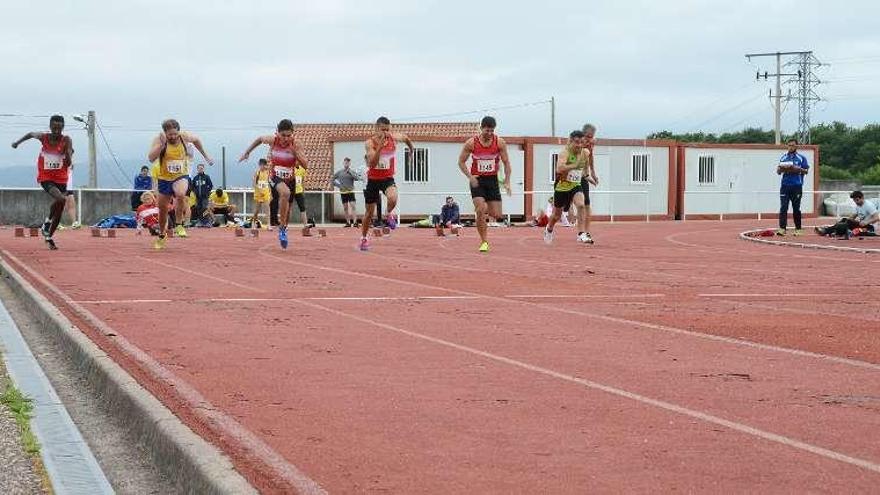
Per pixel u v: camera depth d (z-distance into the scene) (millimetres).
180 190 17188
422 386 5801
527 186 39000
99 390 6145
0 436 5184
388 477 4047
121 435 5270
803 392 5637
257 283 11648
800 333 7855
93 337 7379
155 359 6625
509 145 38688
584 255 17016
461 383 5887
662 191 42469
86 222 31688
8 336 8250
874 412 5148
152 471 4664
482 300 10031
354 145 36906
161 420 4832
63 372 6867
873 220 23672
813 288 11547
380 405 5320
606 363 6531
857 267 14766
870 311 9336
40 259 15141
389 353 6891
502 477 4043
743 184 44625
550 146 39469
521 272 13383
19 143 17047
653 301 10062
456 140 37625
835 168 99125
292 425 4895
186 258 15500
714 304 9828
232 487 3812
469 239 22469
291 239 21891
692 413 5125
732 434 4703
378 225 28922
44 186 17188
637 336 7680
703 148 43406
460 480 4004
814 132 104812
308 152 49688
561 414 5109
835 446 4488
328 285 11453
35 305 9516
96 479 4492
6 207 31422
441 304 9664
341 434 4723
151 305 9492
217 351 6949
